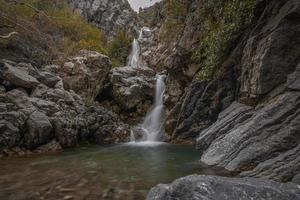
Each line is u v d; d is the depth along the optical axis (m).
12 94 15.95
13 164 11.71
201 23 20.73
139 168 11.02
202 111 18.33
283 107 9.98
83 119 19.08
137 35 54.25
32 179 9.17
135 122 25.98
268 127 9.80
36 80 19.28
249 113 12.20
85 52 28.64
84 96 24.67
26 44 24.34
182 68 22.16
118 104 26.75
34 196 7.34
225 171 9.59
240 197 4.78
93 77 25.62
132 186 8.34
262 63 12.16
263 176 8.19
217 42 16.64
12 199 7.09
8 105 14.99
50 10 34.47
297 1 11.34
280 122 9.68
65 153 15.02
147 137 22.25
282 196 4.82
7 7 20.92
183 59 21.67
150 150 16.25
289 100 9.98
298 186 5.29
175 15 29.36
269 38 12.09
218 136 12.84
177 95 23.17
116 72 27.78
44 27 28.34
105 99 27.45
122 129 21.22
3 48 22.22
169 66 23.06
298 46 11.64
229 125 12.66
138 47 46.25
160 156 14.00
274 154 8.94
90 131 19.67
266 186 5.04
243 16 15.05
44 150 15.27
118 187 8.23
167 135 21.08
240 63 15.98
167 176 9.57
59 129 16.38
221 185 5.00
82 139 18.89
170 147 17.48
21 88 18.19
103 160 12.95
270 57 12.02
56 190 7.90
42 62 25.48
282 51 11.86
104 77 26.67
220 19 18.30
